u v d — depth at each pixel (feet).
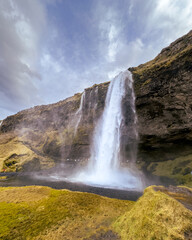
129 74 116.78
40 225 29.30
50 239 24.45
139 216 22.12
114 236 23.08
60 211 35.99
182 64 77.46
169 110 90.27
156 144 114.73
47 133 246.06
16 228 28.35
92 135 164.14
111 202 44.91
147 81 97.04
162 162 119.96
